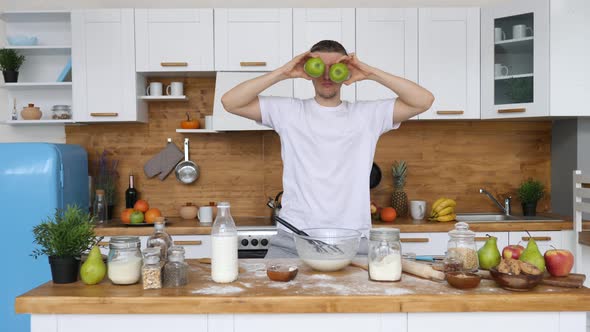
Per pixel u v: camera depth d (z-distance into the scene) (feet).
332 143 6.69
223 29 11.53
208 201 12.83
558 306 4.41
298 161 6.79
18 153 9.84
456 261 4.97
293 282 4.94
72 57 11.53
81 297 4.41
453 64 11.65
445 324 4.47
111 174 12.65
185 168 12.69
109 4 12.64
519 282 4.51
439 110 11.68
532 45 11.16
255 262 5.96
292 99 6.95
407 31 11.60
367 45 11.59
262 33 11.55
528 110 11.16
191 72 11.82
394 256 4.94
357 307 4.39
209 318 4.47
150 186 12.78
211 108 12.71
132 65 11.54
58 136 12.68
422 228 10.90
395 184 12.46
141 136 12.74
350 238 5.37
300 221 6.73
